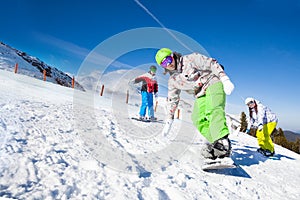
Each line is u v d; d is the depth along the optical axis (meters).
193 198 1.74
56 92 8.20
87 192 1.42
